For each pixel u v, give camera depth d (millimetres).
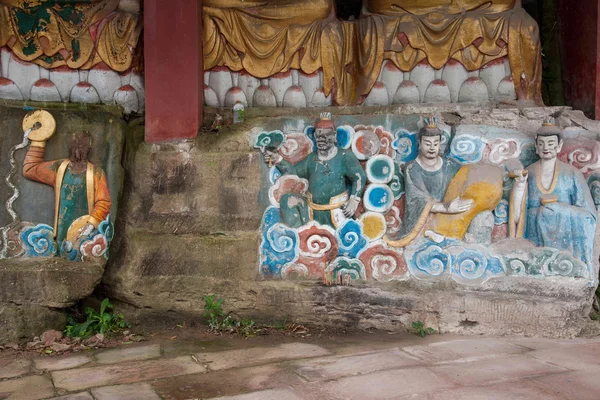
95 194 4738
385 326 4523
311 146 4762
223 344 4184
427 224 4613
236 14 4992
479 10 4938
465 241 4559
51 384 3381
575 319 4320
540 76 4918
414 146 4695
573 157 4551
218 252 4664
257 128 4781
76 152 4723
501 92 4852
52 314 4477
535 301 4344
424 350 3941
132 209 4723
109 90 5000
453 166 4633
